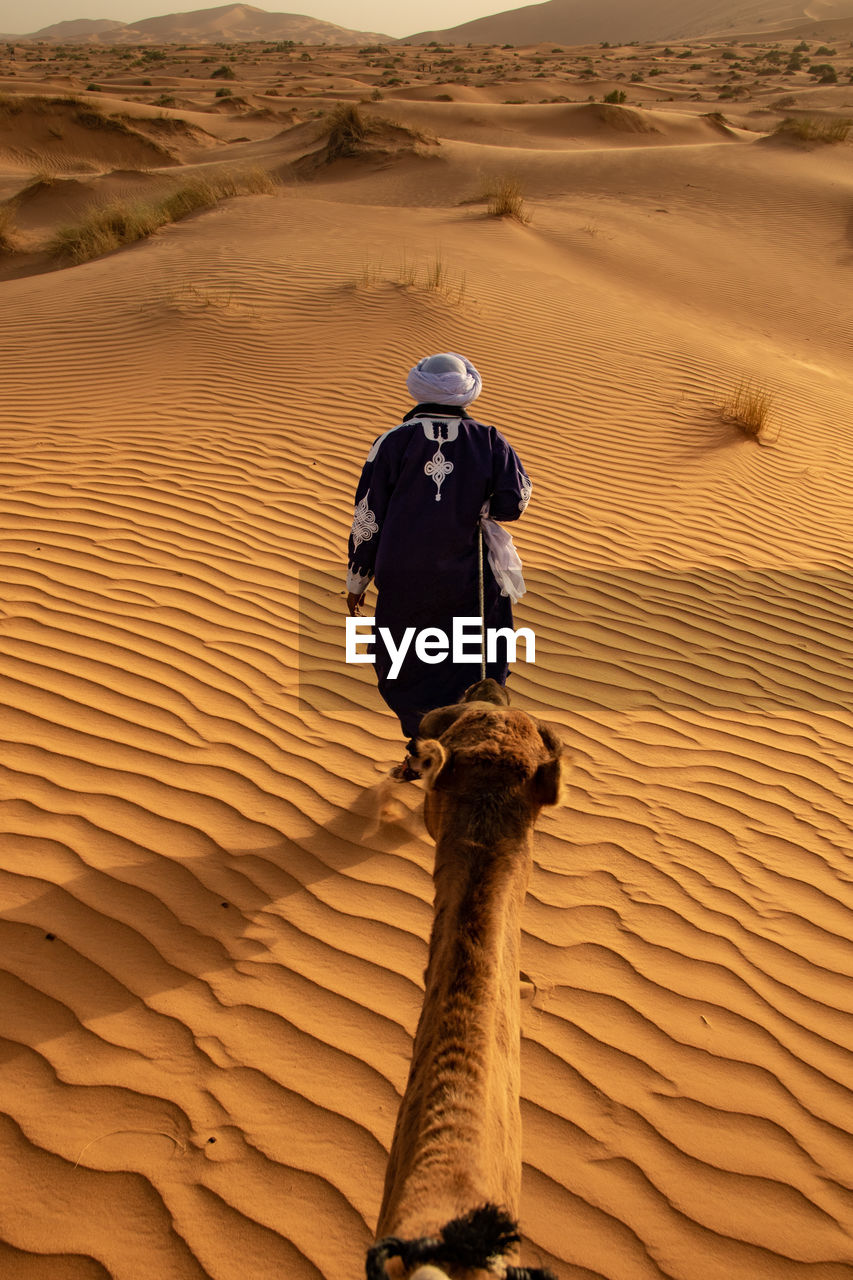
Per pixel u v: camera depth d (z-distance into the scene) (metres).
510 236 17.03
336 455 8.18
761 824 4.61
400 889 3.91
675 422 10.14
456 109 36.97
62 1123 2.88
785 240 21.08
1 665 4.96
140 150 34.03
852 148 28.83
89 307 11.50
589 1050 3.30
